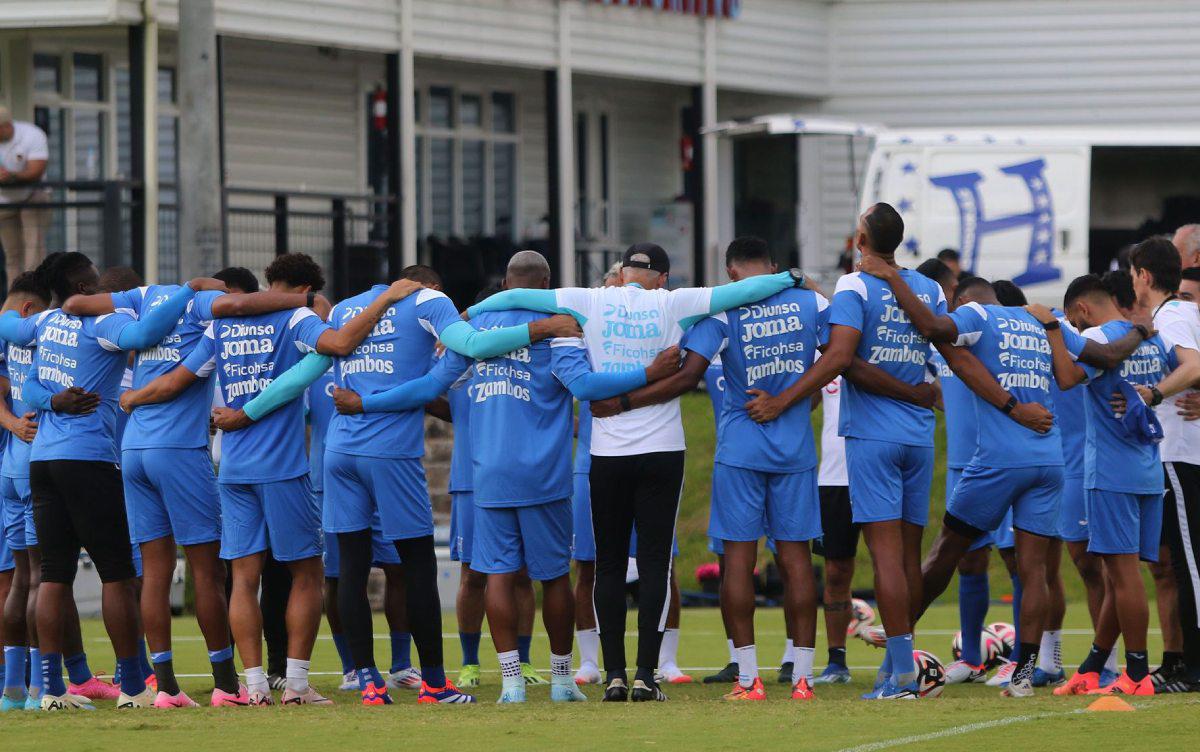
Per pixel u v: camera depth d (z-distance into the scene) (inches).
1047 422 1203.9
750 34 3213.6
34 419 1221.7
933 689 1224.8
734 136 3211.1
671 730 984.9
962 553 1254.9
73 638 1270.9
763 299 1170.0
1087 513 1252.5
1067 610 2059.5
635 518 1177.4
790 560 1192.2
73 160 2650.1
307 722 1038.4
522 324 1160.8
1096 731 974.4
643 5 3009.4
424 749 922.7
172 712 1120.2
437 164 3213.6
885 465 1174.3
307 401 1371.8
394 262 2677.2
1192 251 1264.8
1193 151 3100.4
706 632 1843.0
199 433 1191.6
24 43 2561.5
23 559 1250.0
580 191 3408.0
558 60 2888.8
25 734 997.2
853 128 3080.7
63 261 1253.7
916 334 1178.6
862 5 3373.5
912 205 3009.4
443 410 1423.5
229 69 2815.0
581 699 1206.3
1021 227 2999.5
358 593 1185.4
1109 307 1262.3
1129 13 3348.9
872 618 1485.0
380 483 1173.1
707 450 2475.4
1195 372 1203.9
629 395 1155.3
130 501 1187.9
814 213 3297.2
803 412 1184.8
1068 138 3016.7
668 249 3336.6
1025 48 3358.8
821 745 926.4
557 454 1173.1
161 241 2502.5
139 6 2345.0
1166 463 1215.6
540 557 1181.7
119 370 1206.9
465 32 2743.6
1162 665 1262.3
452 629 1876.2
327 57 3002.0
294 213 2529.5
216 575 1195.9
